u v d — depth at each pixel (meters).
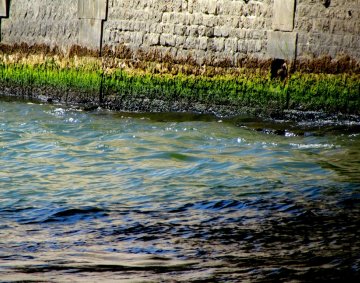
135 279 14.01
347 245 16.23
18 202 20.11
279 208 19.16
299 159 25.00
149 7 34.38
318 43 31.02
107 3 35.41
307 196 20.27
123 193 21.06
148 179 22.67
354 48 30.39
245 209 19.11
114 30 35.38
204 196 20.52
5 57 39.00
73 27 36.59
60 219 18.44
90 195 20.86
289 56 31.53
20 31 38.41
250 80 32.41
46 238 16.88
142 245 16.34
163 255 15.62
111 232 17.33
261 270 14.59
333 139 28.27
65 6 36.78
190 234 17.12
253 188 21.25
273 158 25.17
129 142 28.08
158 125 31.22
